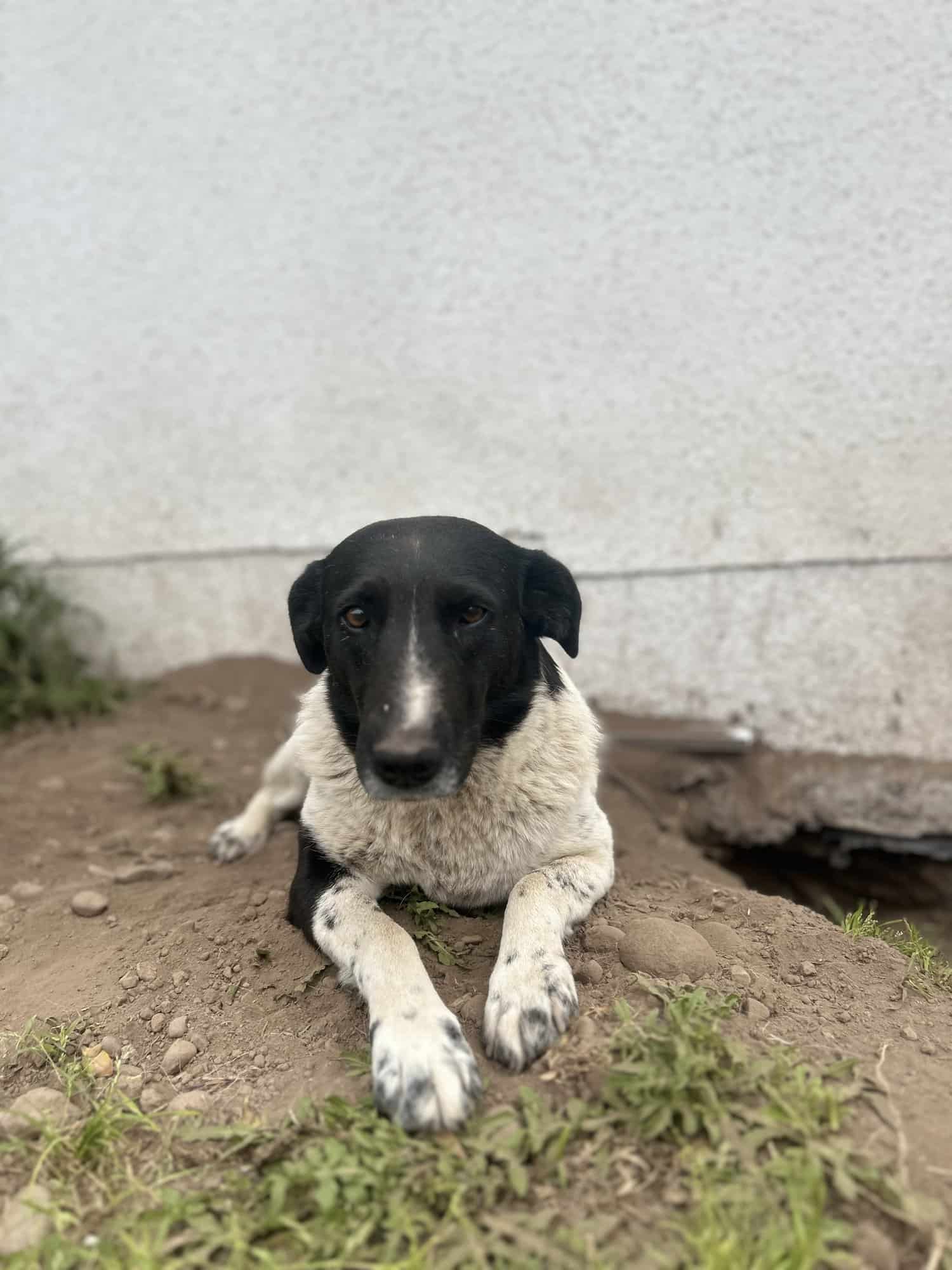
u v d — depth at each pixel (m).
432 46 1.18
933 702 1.09
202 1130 0.49
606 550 1.22
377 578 0.61
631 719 1.23
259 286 1.32
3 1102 0.55
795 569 1.13
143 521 1.44
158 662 1.48
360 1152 0.46
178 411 1.39
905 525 1.07
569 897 0.63
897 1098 0.49
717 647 1.19
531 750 0.66
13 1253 0.43
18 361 1.45
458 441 1.27
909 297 1.04
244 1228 0.43
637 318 1.16
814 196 1.06
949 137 1.00
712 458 1.15
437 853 0.66
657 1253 0.40
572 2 1.11
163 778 1.05
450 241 1.22
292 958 0.65
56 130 1.37
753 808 1.13
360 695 0.61
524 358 1.22
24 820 0.99
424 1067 0.49
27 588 1.40
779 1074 0.49
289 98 1.25
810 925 0.66
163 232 1.35
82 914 0.76
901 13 0.99
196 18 1.27
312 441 1.34
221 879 0.83
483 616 0.62
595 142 1.14
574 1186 0.44
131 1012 0.62
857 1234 0.41
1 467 1.48
